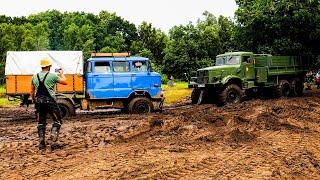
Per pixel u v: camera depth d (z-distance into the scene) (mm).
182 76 56000
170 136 11922
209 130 12758
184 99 28297
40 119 10352
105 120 16344
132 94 19141
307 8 26359
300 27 26734
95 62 18766
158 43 78062
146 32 81188
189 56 56188
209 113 16250
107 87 18844
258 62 23125
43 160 9062
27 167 8438
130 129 13258
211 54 58344
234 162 8859
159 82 19453
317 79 31188
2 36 68375
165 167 8328
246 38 28344
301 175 8141
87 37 90125
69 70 18250
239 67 22203
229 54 22734
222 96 21422
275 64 23656
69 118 17484
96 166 8422
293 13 26391
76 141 11414
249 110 16547
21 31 74562
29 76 17906
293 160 9203
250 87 22578
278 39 26891
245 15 27500
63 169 8227
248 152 9836
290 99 22266
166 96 29953
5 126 15258
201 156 9344
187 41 56250
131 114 18766
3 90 39656
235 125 13586
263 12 26766
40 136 10297
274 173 8094
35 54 17984
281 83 24047
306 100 21781
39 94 10234
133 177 7602
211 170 8203
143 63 19344
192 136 11844
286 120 14422
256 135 11992
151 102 19266
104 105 19031
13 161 9031
